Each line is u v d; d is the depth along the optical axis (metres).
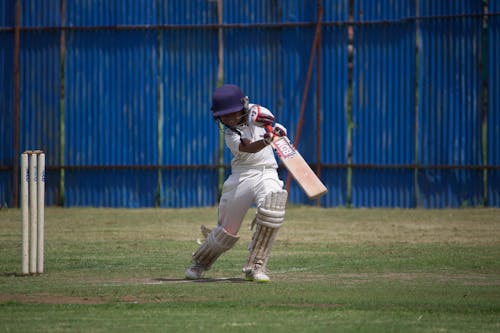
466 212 61.16
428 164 64.31
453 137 63.94
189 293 28.25
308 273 33.62
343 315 24.11
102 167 67.75
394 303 26.22
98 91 67.75
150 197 67.50
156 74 67.19
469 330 22.06
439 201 64.38
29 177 33.00
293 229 51.78
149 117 67.31
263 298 27.14
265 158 30.83
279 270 34.59
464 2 63.28
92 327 22.44
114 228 52.81
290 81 65.75
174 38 66.94
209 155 66.88
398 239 46.59
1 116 68.56
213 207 66.75
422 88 64.19
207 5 66.50
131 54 67.38
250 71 66.25
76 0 67.75
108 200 67.94
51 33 68.06
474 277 32.44
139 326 22.56
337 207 65.56
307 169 30.22
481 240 45.94
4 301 26.77
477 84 63.44
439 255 39.38
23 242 33.03
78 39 67.81
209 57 66.62
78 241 45.91
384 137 64.88
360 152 65.25
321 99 65.62
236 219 31.19
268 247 30.98
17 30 68.12
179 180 67.25
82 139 68.00
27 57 68.31
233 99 30.09
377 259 38.06
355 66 65.00
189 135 67.00
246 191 30.69
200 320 23.38
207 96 66.81
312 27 65.38
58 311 24.88
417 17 63.94
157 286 29.92
